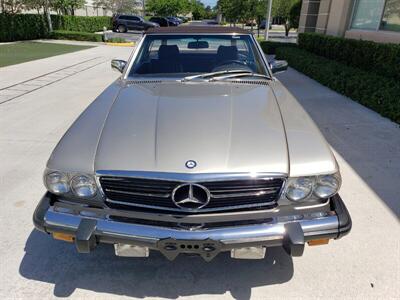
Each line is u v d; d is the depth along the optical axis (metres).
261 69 3.15
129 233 1.80
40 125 4.95
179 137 1.94
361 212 2.82
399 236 2.54
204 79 2.93
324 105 6.17
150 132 2.01
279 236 1.79
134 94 2.59
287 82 8.48
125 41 20.41
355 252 2.38
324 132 4.70
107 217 1.84
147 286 2.12
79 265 2.27
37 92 7.04
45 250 2.39
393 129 4.81
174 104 2.35
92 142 1.98
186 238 1.76
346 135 4.58
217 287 2.11
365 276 2.18
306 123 2.19
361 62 7.68
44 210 1.93
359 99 6.27
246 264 2.29
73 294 2.05
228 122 2.10
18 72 9.29
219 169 1.75
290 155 1.86
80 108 5.87
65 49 15.84
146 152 1.85
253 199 1.81
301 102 6.41
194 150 1.84
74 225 1.84
